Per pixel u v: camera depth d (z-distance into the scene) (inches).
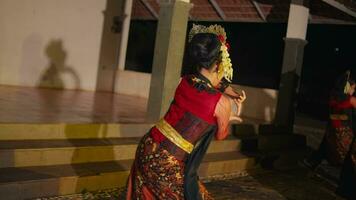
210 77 97.5
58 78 351.3
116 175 172.7
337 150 226.5
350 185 194.7
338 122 225.5
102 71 384.2
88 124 195.3
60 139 185.0
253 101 329.4
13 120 176.2
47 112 212.2
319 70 560.1
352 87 227.9
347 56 538.0
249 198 191.9
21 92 287.0
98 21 372.2
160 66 224.2
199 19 421.1
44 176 152.1
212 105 94.2
